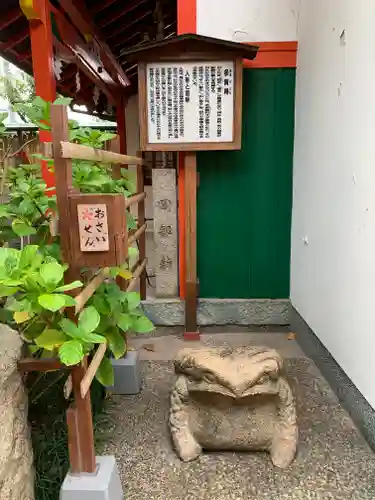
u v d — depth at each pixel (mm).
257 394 2072
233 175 3936
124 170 2699
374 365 2242
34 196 1978
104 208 1610
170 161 4230
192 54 3463
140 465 2207
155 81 3531
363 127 2363
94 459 1862
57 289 1416
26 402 1793
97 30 4953
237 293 4152
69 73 6227
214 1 3686
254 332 4016
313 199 3326
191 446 2246
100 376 2066
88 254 1638
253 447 2258
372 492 2002
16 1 3926
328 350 2998
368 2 2289
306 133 3494
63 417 2279
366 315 2334
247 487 2045
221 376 2043
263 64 3744
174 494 2014
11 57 5320
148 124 3594
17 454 1628
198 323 4156
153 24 5898
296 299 3873
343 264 2693
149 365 3324
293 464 2188
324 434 2432
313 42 3283
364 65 2354
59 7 4062
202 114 3574
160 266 4105
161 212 4012
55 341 1547
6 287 1408
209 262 4098
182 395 2287
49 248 1760
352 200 2529
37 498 1896
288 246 4051
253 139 3875
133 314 2188
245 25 3711
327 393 2889
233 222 4020
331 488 2029
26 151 3299
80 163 2018
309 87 3389
